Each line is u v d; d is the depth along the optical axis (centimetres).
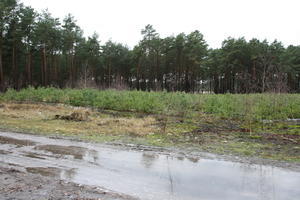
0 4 3077
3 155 587
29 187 402
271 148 710
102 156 596
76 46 4675
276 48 4553
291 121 1270
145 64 5016
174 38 4797
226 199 376
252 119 1245
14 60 3656
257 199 378
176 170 506
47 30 3819
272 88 1475
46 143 721
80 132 912
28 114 1383
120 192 393
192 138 848
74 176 459
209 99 1669
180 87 4781
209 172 497
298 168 527
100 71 5597
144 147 699
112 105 1684
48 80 4581
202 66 4575
